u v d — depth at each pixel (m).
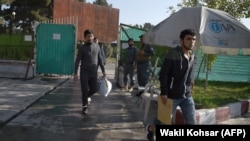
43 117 7.62
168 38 7.18
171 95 5.25
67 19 18.39
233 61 17.47
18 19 42.75
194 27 7.00
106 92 8.39
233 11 12.95
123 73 13.21
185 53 5.19
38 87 11.90
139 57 11.15
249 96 11.88
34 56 15.09
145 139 6.33
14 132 6.34
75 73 8.05
